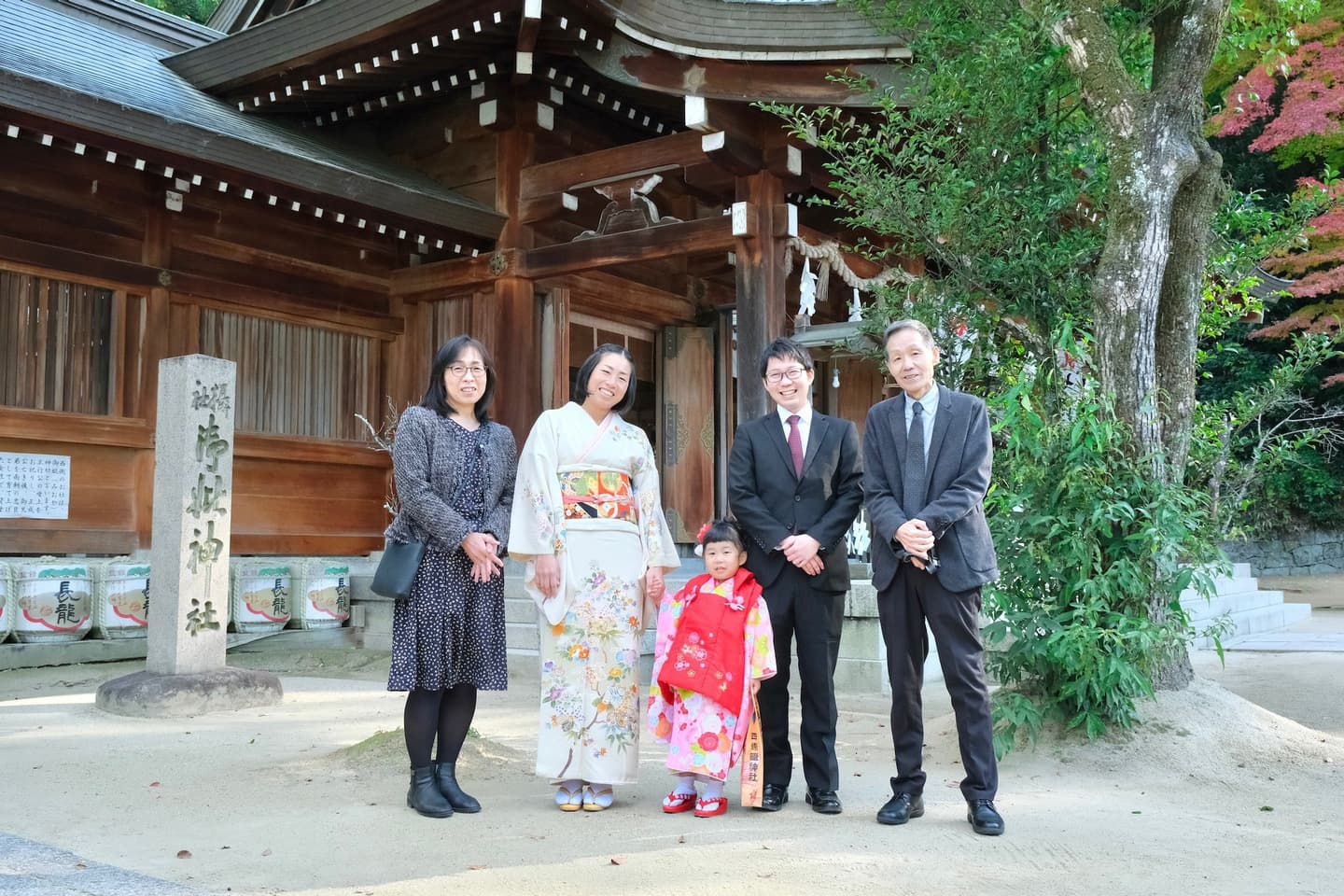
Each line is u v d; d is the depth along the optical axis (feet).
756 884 8.52
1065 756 13.56
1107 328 15.10
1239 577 39.01
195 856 9.41
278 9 38.34
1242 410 18.43
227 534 19.53
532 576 11.60
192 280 28.04
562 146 33.04
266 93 31.14
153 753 14.47
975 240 18.17
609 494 11.75
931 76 19.38
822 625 11.39
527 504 11.60
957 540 10.91
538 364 31.50
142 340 27.25
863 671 21.25
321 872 8.89
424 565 11.32
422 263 33.14
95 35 31.63
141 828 10.49
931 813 11.19
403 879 8.67
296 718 17.74
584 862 9.14
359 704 19.44
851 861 9.20
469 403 12.06
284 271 30.55
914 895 8.26
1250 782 12.52
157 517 19.15
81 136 23.48
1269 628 35.60
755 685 11.19
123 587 25.41
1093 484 13.85
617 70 26.02
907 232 19.07
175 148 24.67
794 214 26.27
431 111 33.73
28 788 12.34
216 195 28.78
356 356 32.50
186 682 18.11
